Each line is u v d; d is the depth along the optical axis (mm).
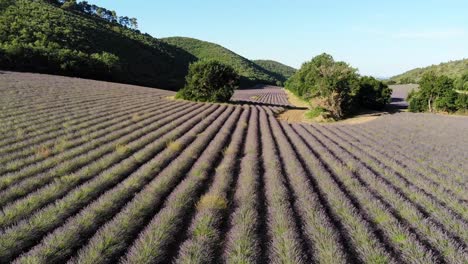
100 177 11758
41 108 24547
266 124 28438
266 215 9406
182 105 36250
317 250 7461
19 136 16812
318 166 14625
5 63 53250
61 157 14031
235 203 10180
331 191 11305
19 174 11664
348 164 15242
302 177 12773
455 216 9547
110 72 70375
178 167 13297
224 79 44344
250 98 67938
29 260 6445
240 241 7473
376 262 6914
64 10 116562
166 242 7613
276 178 12344
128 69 87625
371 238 7934
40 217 8391
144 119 24969
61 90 35219
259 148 18781
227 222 8938
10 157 13633
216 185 11586
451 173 14516
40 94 30828
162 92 50188
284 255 7027
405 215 9523
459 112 45719
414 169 15383
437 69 147625
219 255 7320
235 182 12625
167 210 9117
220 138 19891
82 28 96062
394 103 64500
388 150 19250
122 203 9922
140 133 19984
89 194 10305
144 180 11844
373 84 50062
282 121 33406
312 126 30531
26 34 70062
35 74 48969
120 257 7027
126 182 11234
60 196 10289
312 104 42594
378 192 11727
